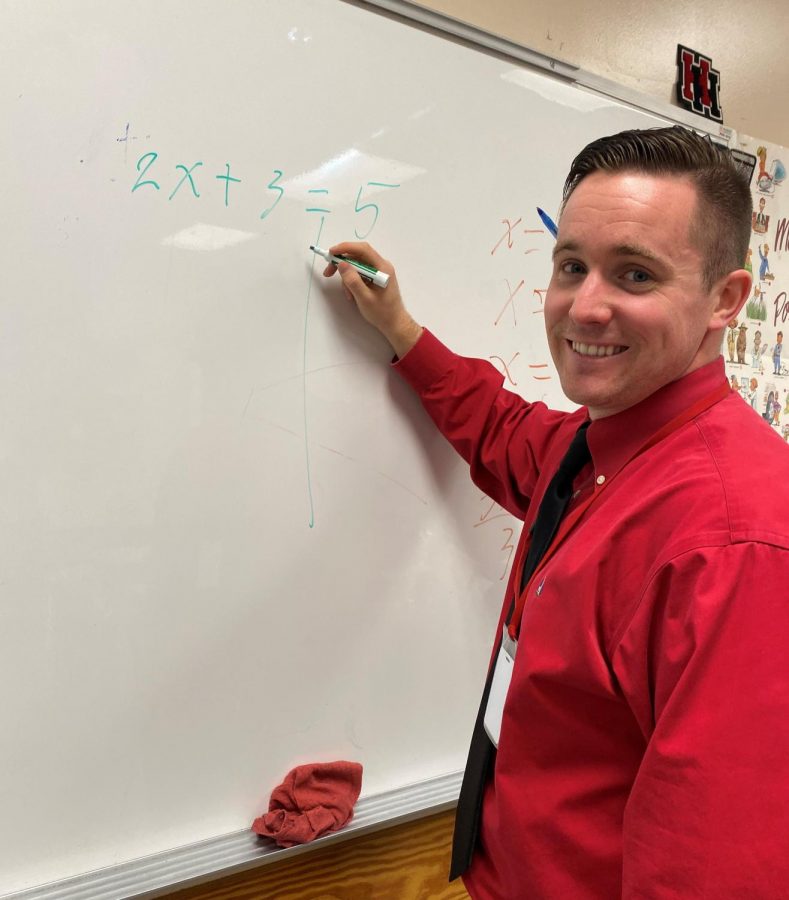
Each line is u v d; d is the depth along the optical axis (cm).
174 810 70
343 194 76
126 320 64
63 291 61
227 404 70
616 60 109
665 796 44
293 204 73
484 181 88
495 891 68
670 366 57
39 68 59
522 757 60
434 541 86
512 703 60
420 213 83
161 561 68
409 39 80
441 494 86
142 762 68
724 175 55
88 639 65
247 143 69
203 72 66
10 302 59
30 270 60
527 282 94
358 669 81
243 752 73
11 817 62
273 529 74
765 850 41
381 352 80
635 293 55
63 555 63
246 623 73
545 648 57
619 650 51
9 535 61
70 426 63
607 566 53
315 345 75
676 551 47
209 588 70
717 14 123
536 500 76
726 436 54
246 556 72
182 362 67
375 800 82
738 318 126
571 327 59
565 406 100
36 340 61
